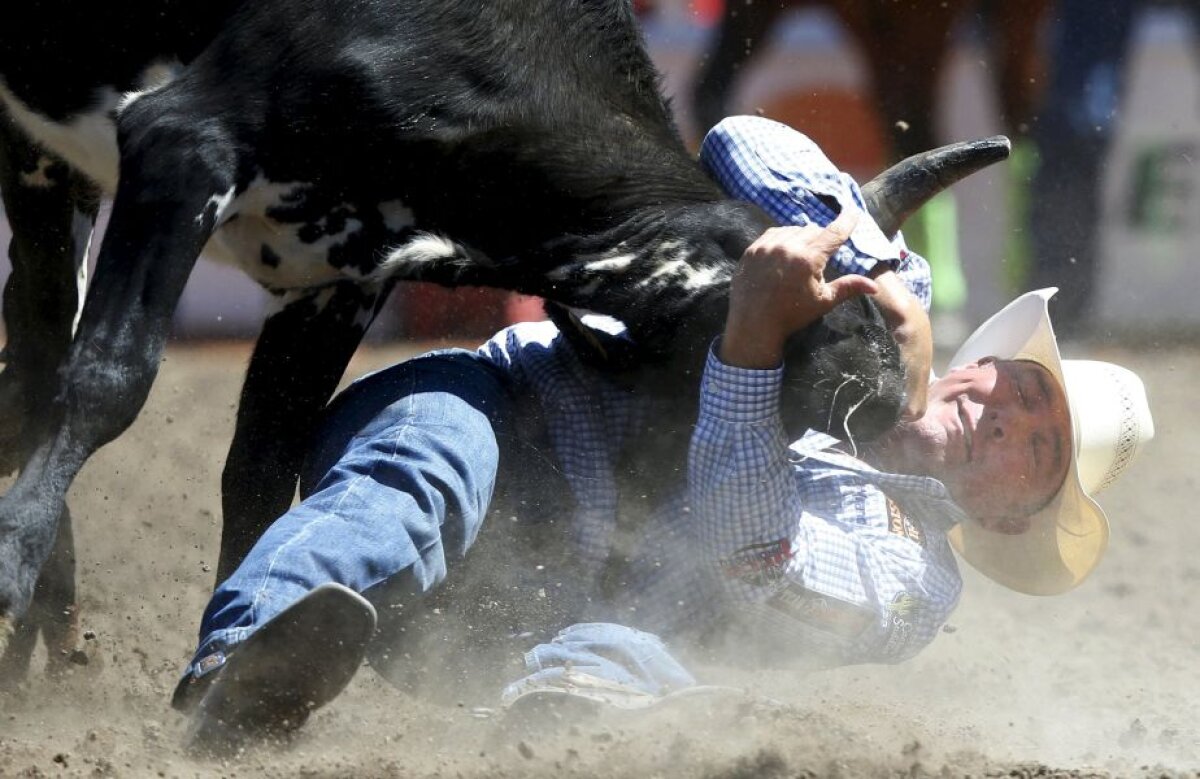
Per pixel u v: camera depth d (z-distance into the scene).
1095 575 21.78
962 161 16.30
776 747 13.61
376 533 13.95
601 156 15.24
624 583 15.49
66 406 14.20
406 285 33.38
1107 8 34.28
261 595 13.54
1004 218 35.03
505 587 15.15
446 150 14.99
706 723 14.03
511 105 15.15
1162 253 35.62
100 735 13.45
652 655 14.59
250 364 16.17
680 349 15.09
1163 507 24.89
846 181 15.83
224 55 14.92
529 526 15.20
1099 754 14.95
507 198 15.11
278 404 16.08
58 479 14.05
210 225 14.68
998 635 19.42
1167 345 34.69
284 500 16.16
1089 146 34.59
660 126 15.92
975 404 16.45
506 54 15.24
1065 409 16.41
